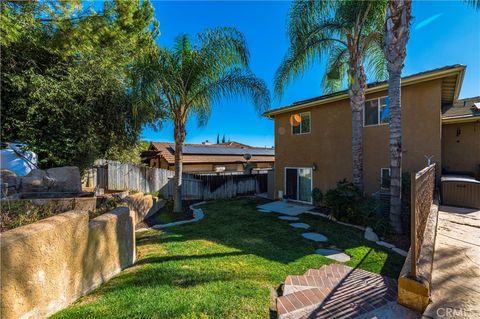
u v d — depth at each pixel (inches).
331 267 177.5
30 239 103.3
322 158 455.8
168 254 201.2
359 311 114.0
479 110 392.8
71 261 126.0
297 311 116.4
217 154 1138.0
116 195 350.3
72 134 379.2
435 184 322.0
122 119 461.7
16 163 332.2
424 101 336.5
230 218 350.9
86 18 298.7
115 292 135.6
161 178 564.1
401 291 115.1
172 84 335.6
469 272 136.8
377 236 253.4
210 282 148.3
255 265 178.9
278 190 539.8
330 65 388.8
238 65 351.6
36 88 331.0
